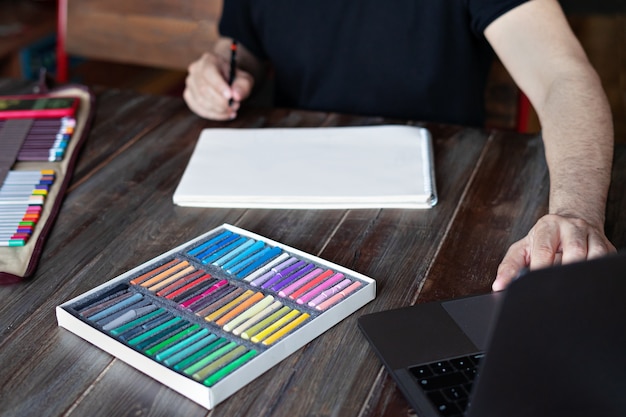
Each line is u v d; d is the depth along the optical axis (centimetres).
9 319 89
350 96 164
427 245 101
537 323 59
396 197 110
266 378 78
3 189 118
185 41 191
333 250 101
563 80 126
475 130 134
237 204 112
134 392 77
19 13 274
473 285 92
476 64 159
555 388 63
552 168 112
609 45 328
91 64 263
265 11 162
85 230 108
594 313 60
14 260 100
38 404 76
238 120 142
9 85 160
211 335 81
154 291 90
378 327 83
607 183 106
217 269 94
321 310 85
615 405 64
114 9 194
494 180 117
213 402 74
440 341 80
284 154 123
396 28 155
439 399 72
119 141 135
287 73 168
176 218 110
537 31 135
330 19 158
